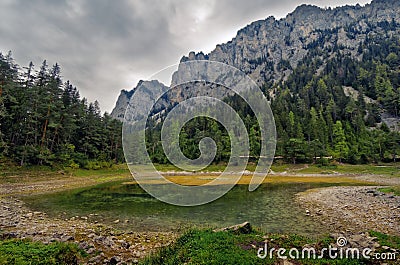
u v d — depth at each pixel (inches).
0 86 1244.5
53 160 1373.0
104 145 1834.4
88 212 600.4
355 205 652.1
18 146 1279.5
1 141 1219.9
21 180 1086.4
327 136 2327.8
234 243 278.7
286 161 2037.4
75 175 1339.8
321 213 586.2
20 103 1405.0
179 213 589.3
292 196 835.4
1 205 657.0
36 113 1337.4
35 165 1277.1
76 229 425.7
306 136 2356.1
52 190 968.9
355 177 1517.0
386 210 577.0
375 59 4566.9
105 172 1530.5
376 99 3491.6
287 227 477.1
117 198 791.1
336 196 809.5
